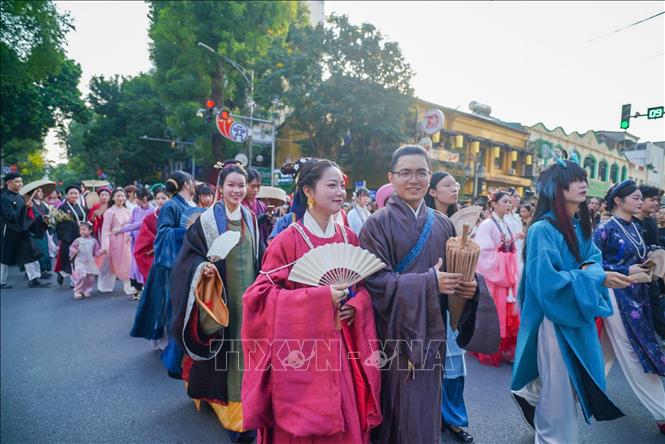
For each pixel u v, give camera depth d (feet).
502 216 15.88
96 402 11.85
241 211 10.36
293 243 6.94
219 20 68.90
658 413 10.12
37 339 17.26
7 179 26.86
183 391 12.59
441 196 11.09
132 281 25.43
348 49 60.54
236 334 9.75
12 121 72.90
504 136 81.30
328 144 67.87
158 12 74.49
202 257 9.54
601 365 8.50
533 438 10.03
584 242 8.87
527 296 9.01
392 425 6.48
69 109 84.12
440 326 6.04
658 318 10.61
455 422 9.78
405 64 62.69
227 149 77.41
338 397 6.07
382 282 6.30
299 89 61.46
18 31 52.37
